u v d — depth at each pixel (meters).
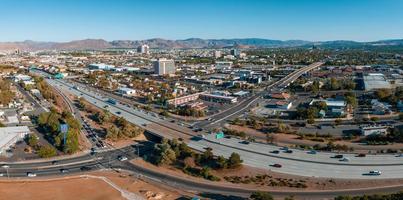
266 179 136.25
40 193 127.44
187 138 185.38
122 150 174.25
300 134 191.38
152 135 195.88
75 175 144.25
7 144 173.00
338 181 132.38
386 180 132.00
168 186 133.12
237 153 161.00
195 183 135.62
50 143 179.75
